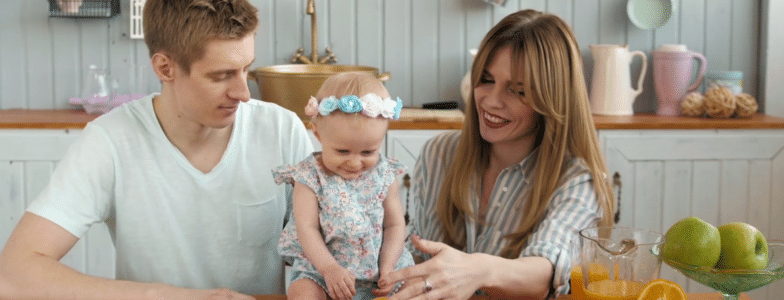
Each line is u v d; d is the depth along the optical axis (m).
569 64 1.58
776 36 3.22
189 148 1.55
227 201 1.58
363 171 1.41
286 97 2.76
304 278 1.39
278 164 1.62
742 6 3.27
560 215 1.53
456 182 1.71
